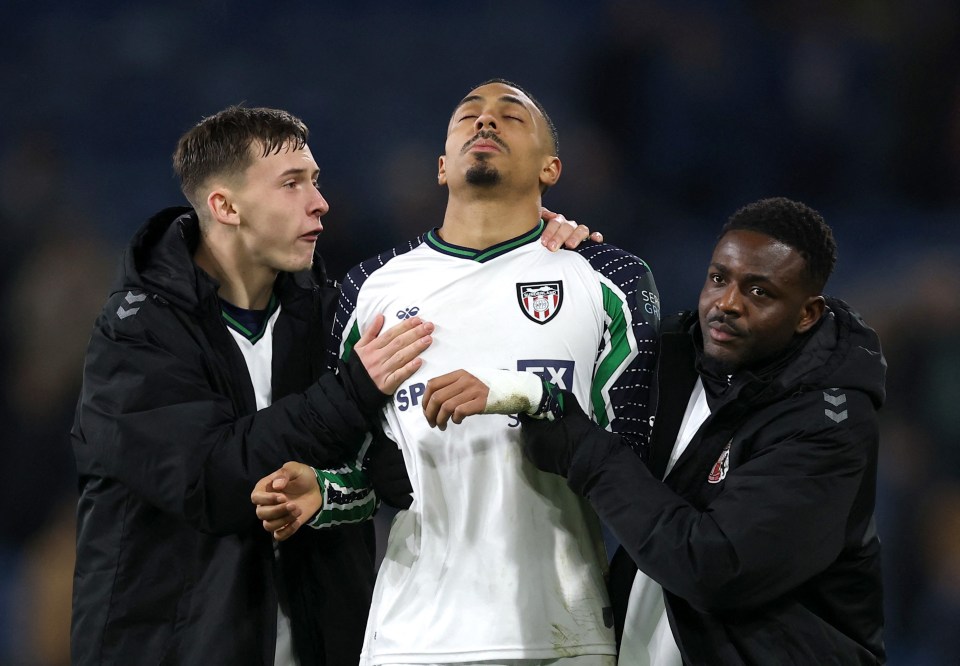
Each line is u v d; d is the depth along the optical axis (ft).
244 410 39.96
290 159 41.78
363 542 42.39
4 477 90.79
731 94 110.93
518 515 36.96
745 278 34.47
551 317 37.50
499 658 35.96
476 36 114.32
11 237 102.47
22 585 83.35
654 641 36.60
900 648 81.25
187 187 42.60
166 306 39.47
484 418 37.19
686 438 36.58
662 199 108.68
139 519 39.29
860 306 97.96
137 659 38.75
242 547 38.58
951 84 109.29
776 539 32.73
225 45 112.47
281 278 43.16
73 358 96.63
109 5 111.96
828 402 34.35
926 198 108.47
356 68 113.09
